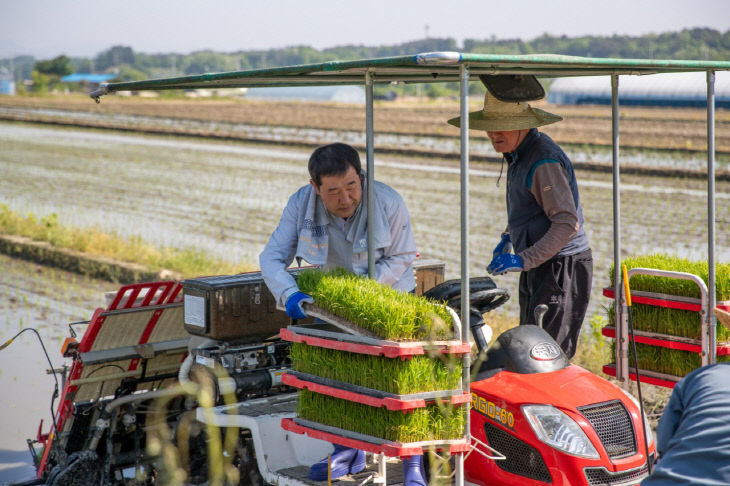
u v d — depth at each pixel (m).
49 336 8.80
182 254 13.02
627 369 5.23
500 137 4.70
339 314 3.59
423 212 18.17
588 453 3.49
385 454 3.38
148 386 5.21
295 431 3.78
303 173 26.20
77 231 14.59
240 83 5.03
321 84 5.19
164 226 16.58
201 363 4.73
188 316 4.75
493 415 3.72
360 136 38.50
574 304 4.85
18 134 38.50
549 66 4.04
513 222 4.86
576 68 4.17
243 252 13.78
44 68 148.25
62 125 43.22
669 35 159.12
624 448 3.61
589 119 46.44
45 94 94.94
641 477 3.60
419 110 60.97
